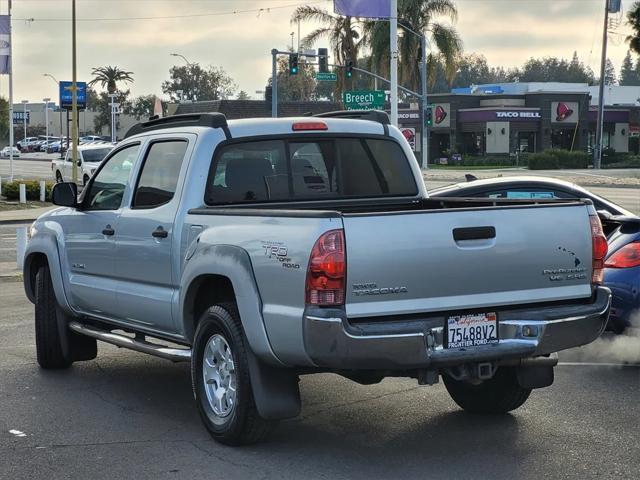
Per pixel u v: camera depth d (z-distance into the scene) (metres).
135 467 5.96
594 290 6.30
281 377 6.09
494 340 5.89
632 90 105.31
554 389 7.88
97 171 8.16
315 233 5.48
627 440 6.45
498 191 10.73
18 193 36.97
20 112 135.12
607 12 66.31
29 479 5.74
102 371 8.86
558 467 5.89
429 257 5.64
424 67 54.44
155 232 7.07
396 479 5.69
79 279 8.22
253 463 6.02
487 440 6.49
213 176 6.97
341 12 24.94
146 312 7.28
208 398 6.56
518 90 98.94
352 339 5.40
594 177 53.41
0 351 9.80
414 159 7.91
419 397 7.74
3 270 17.39
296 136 7.34
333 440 6.54
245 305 5.96
